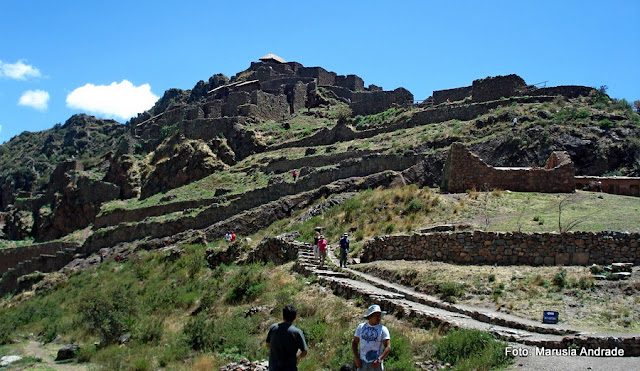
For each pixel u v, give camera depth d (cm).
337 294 2341
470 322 1795
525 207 3142
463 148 3719
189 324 2395
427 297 2120
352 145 6062
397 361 1566
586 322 1747
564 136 4522
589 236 2253
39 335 3278
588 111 4844
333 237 3519
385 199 3728
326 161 5794
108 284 4288
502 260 2395
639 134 4469
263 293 2670
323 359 1733
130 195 7625
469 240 2492
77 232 7319
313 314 2166
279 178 5678
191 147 7362
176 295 3192
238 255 3725
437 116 6050
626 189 3644
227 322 2300
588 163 4347
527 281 2103
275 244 3422
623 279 1984
